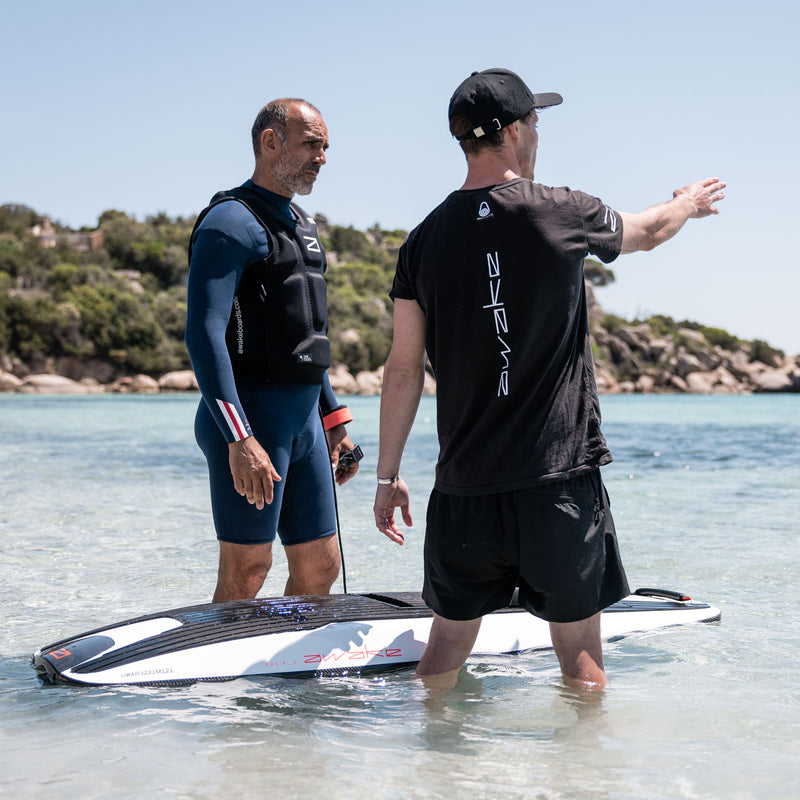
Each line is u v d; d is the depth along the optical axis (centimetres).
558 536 235
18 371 7425
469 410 240
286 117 316
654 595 385
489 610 254
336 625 298
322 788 184
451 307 241
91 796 181
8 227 10662
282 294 320
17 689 263
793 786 187
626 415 3838
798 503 774
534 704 248
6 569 469
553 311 234
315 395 334
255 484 295
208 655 276
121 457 1274
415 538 587
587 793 183
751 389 11188
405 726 228
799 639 331
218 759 203
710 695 258
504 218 236
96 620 361
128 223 10062
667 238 259
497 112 243
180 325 8194
